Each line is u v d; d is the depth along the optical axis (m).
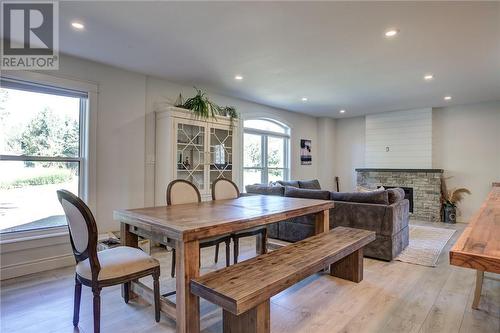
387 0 2.27
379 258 3.54
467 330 2.00
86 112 3.64
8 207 3.11
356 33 2.84
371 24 2.65
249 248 3.98
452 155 6.27
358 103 6.02
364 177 7.30
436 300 2.46
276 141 6.83
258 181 6.34
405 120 6.75
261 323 1.72
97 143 3.71
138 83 4.14
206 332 2.01
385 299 2.48
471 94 5.20
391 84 4.59
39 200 3.32
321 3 2.32
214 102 5.25
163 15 2.52
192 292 1.77
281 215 2.44
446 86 4.68
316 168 7.90
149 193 4.30
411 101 5.80
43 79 3.25
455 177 6.24
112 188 3.87
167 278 2.93
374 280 2.89
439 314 2.22
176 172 4.14
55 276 3.04
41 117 3.32
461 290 2.65
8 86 3.05
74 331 2.00
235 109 5.35
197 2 2.31
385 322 2.11
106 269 1.87
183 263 1.83
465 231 1.41
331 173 8.02
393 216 3.49
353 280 2.84
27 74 3.15
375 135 7.22
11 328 2.04
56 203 3.44
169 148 4.11
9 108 3.10
